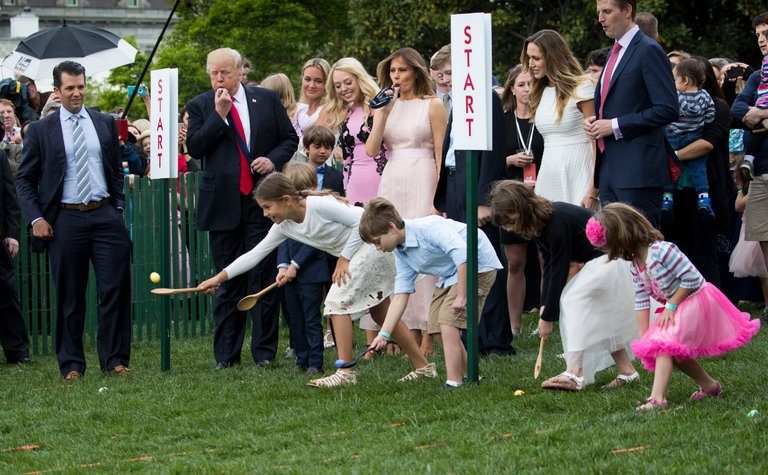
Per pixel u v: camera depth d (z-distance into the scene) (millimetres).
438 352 18094
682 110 19094
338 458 10969
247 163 17562
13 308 19734
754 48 47156
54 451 12250
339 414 13188
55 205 17125
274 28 64375
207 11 68062
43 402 15195
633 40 15648
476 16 13875
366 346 19047
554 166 17406
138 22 162125
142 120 27500
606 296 13812
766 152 18984
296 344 16922
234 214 17500
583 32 44906
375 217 14102
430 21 48062
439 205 17609
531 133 19000
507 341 17234
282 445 11828
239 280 17688
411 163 17703
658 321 12703
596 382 14391
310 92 21297
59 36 28531
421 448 11258
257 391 14961
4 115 22375
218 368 17562
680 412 12219
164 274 17453
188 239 22156
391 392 14367
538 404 13055
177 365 18359
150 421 13492
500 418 12344
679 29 45125
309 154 18219
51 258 17219
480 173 17094
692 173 19359
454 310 14398
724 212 19594
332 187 18484
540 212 13805
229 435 12445
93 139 17250
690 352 12578
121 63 28750
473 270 14117
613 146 15586
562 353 16859
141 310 21734
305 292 16500
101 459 11734
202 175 17766
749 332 12883
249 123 17703
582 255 14078
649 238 12766
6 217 19547
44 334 20812
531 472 10094
